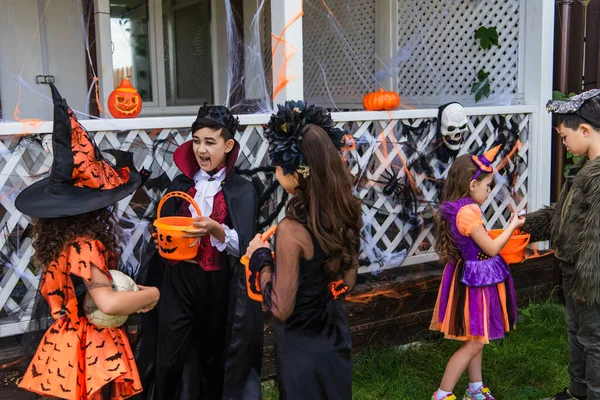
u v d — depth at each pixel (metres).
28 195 2.18
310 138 2.01
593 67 5.12
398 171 3.96
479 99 4.91
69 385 2.10
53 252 2.11
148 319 2.77
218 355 2.84
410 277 3.88
